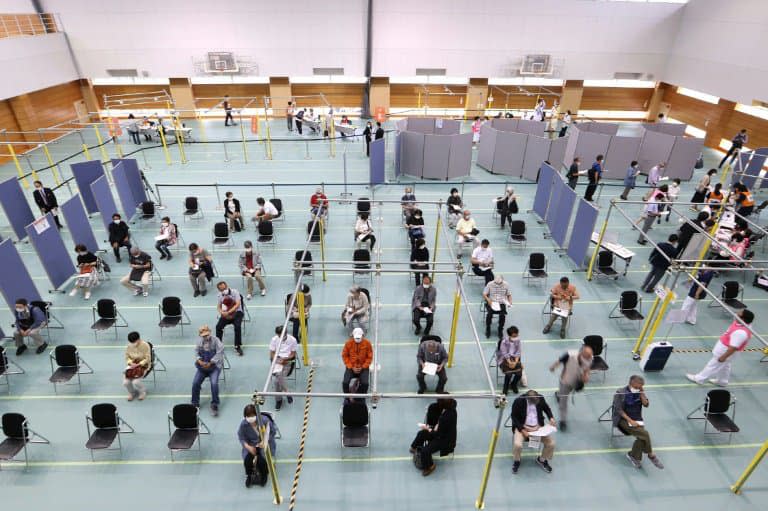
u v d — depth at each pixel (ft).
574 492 25.63
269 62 91.76
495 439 22.03
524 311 39.99
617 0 87.30
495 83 96.63
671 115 94.58
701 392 32.14
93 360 34.45
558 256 48.21
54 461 27.09
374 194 62.23
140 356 30.91
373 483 25.96
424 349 30.63
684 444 28.45
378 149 61.72
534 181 67.00
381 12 87.66
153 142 84.07
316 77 96.12
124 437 28.58
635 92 97.71
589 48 91.20
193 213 52.85
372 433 28.99
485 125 70.90
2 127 75.46
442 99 97.71
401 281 44.50
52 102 85.92
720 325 38.83
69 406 30.68
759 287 43.83
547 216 53.98
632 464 27.17
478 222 55.11
